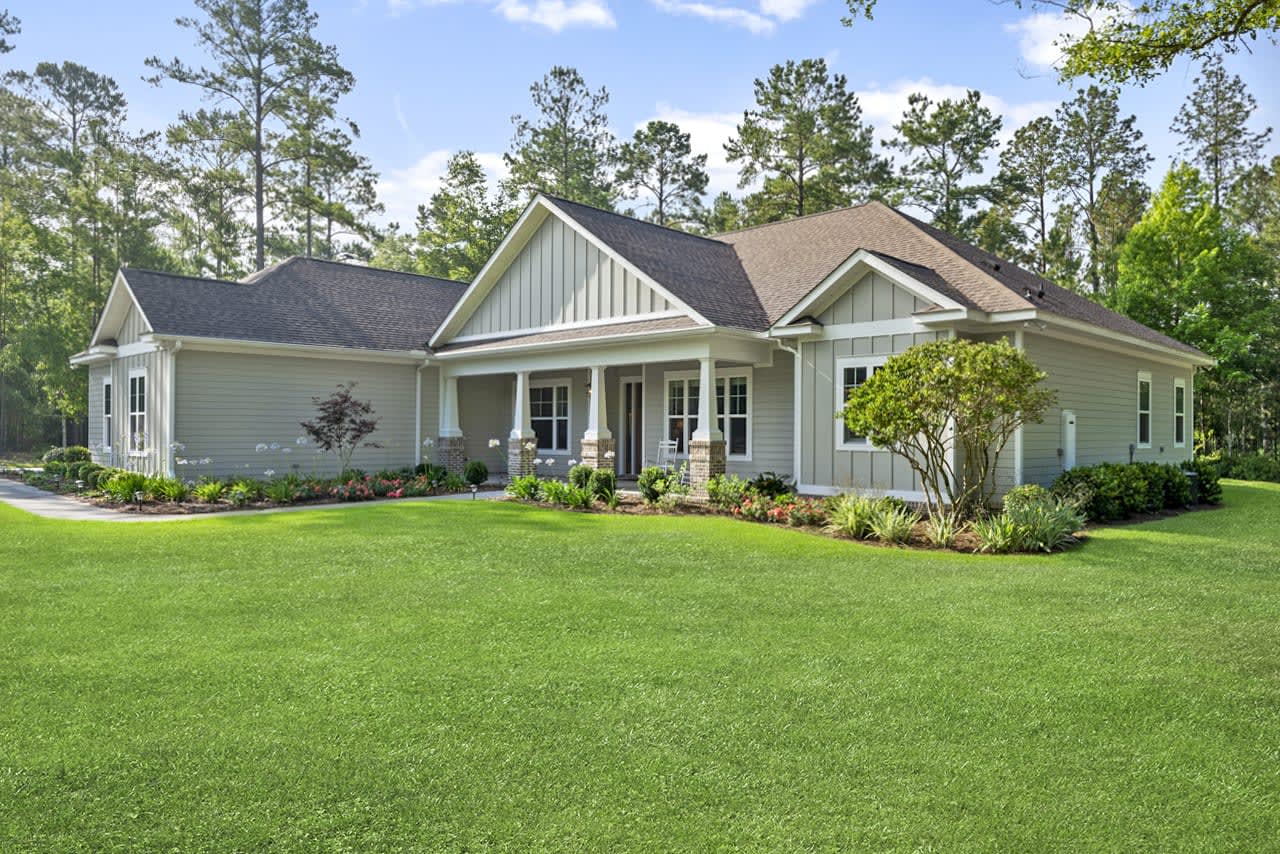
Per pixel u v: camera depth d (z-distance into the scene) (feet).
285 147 118.93
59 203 117.39
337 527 36.68
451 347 65.31
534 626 20.39
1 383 113.50
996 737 13.69
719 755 12.87
